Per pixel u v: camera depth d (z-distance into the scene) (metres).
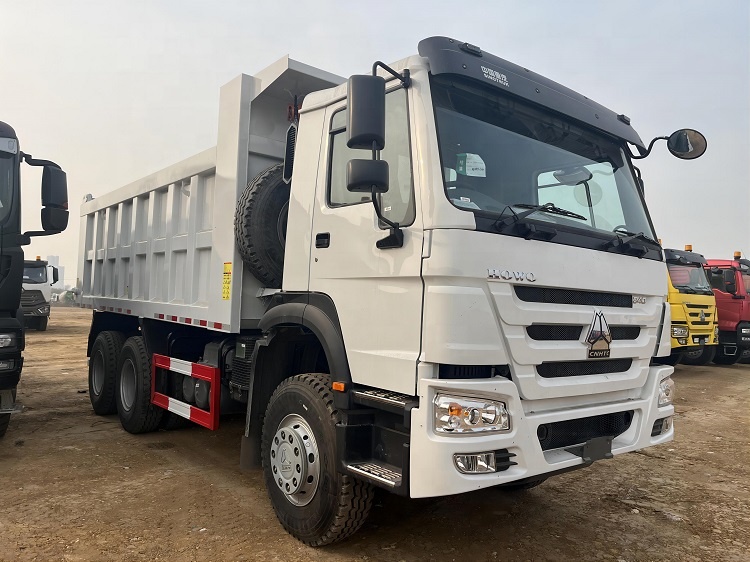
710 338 12.97
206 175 5.41
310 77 4.50
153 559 3.54
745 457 6.23
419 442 2.95
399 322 3.20
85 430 6.71
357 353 3.44
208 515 4.22
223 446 6.07
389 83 3.47
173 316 5.73
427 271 3.02
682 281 12.45
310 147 4.07
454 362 2.95
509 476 3.02
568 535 4.10
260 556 3.61
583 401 3.53
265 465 4.04
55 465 5.33
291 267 4.07
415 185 3.17
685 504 4.79
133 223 6.95
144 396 6.22
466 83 3.47
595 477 5.45
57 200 5.72
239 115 4.71
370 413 3.50
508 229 3.19
